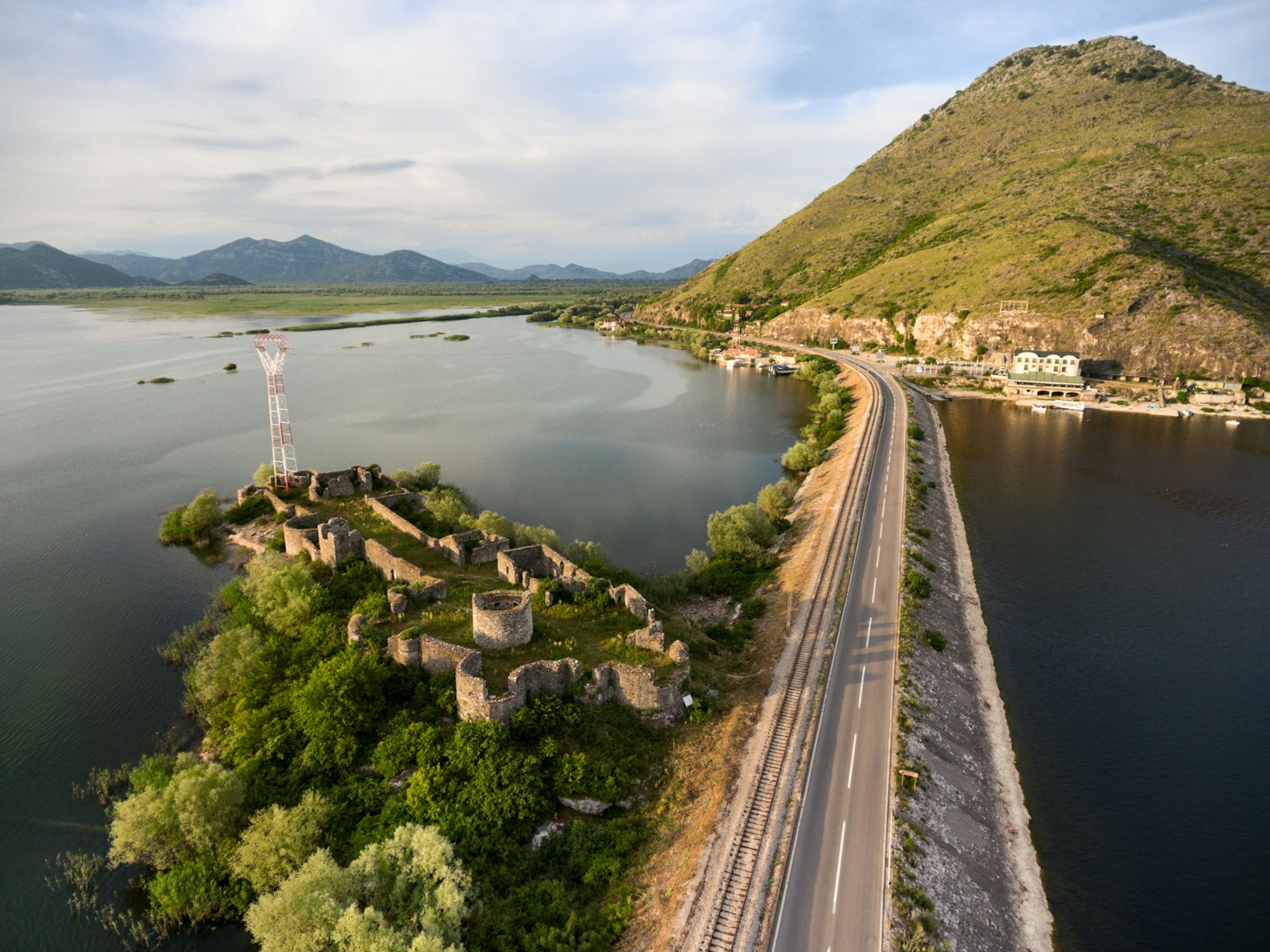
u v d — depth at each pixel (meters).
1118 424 153.25
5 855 41.06
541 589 57.50
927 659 58.31
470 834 37.47
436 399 183.75
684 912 33.78
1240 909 38.97
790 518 98.94
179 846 39.19
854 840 38.66
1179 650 64.75
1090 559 84.06
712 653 58.75
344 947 30.56
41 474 118.19
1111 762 50.53
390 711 47.19
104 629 67.44
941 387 194.25
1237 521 95.44
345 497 88.06
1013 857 42.00
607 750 43.84
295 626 58.03
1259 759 50.91
